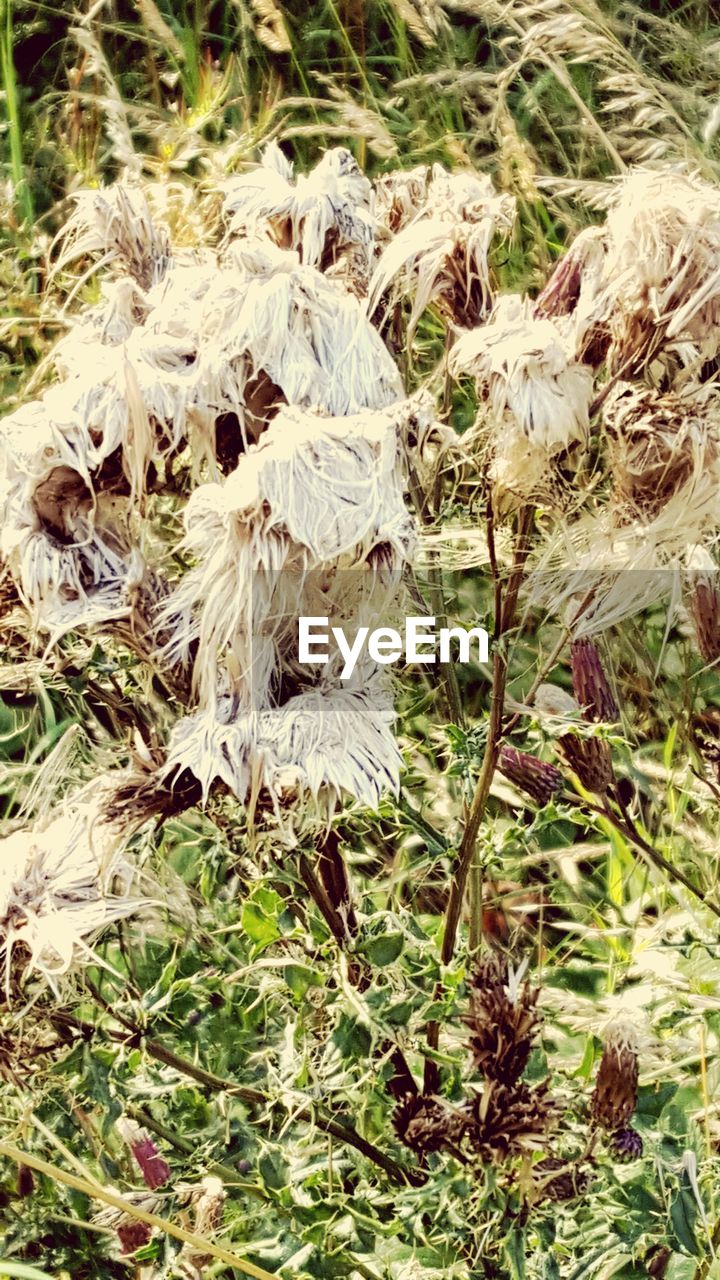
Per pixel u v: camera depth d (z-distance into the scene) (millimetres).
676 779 661
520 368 395
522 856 667
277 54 936
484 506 455
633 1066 451
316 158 889
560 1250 462
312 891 444
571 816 475
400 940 438
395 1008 434
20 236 790
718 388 415
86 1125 529
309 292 398
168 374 396
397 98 886
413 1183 482
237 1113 526
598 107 891
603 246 419
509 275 745
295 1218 470
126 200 473
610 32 825
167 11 980
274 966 465
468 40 932
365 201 451
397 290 437
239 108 905
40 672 464
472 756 462
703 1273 479
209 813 433
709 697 701
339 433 384
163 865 515
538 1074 479
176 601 405
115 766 513
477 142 873
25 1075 468
